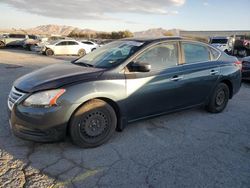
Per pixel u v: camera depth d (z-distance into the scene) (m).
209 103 5.45
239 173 3.30
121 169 3.29
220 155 3.75
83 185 2.94
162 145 4.00
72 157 3.54
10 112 3.70
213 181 3.10
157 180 3.08
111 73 3.91
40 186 2.89
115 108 4.02
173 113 4.99
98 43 27.19
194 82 4.88
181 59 4.77
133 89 4.05
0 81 8.44
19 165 3.30
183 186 2.98
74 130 3.63
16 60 16.12
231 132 4.62
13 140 3.97
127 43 4.63
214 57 5.43
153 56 4.39
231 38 24.97
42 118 3.42
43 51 22.25
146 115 4.37
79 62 4.69
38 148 3.76
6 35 30.42
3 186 2.87
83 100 3.59
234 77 5.72
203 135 4.44
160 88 4.38
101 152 3.71
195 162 3.52
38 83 3.61
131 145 3.96
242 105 6.41
